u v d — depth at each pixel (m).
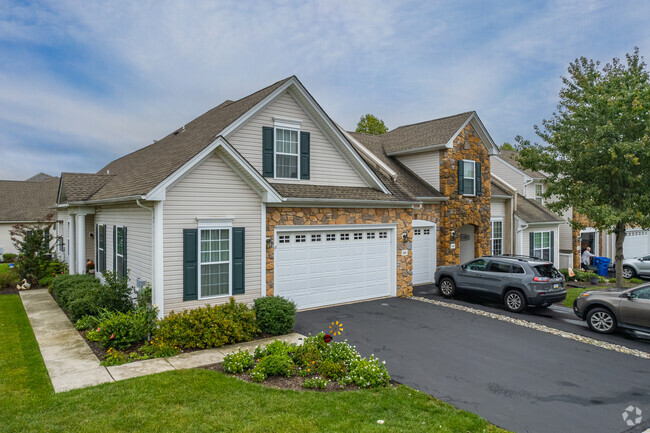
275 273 12.16
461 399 6.68
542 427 5.78
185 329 9.07
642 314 10.02
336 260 13.64
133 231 11.48
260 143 12.59
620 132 14.08
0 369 7.55
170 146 15.00
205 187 10.56
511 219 21.31
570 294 16.45
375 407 6.14
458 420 5.80
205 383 6.84
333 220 13.35
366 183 15.15
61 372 7.42
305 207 12.68
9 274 17.98
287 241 12.45
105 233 14.48
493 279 13.51
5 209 33.12
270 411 5.89
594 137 14.17
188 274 10.31
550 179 16.28
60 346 9.06
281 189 12.48
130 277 11.67
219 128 11.93
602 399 6.74
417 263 17.67
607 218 13.58
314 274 13.11
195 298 10.43
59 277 15.44
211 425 5.46
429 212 17.89
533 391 7.03
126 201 11.13
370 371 7.12
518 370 8.02
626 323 10.30
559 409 6.36
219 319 9.31
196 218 10.42
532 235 22.19
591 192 14.53
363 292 14.40
